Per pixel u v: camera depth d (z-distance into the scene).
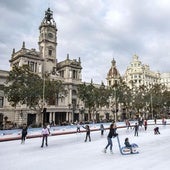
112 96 72.94
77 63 74.12
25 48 61.94
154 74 134.50
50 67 69.25
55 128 41.59
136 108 84.75
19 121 54.81
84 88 59.19
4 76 54.12
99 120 70.94
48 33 70.25
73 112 63.22
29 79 43.31
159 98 87.25
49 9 72.44
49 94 46.41
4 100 54.31
